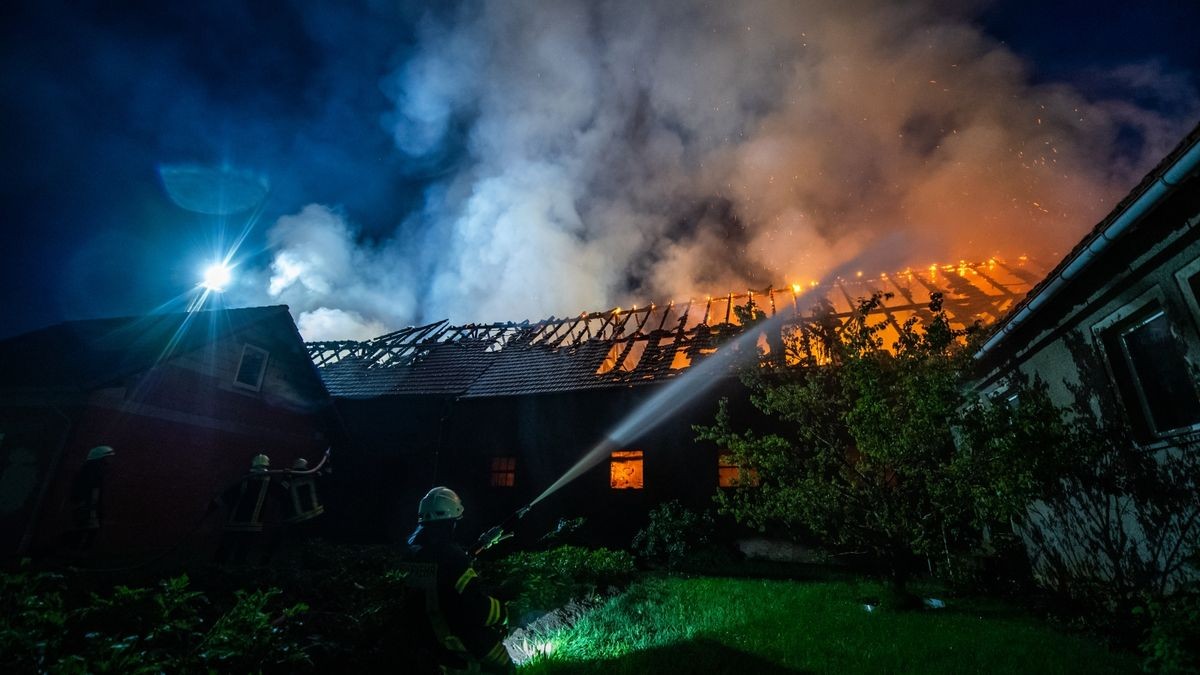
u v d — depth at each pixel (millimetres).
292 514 9023
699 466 12500
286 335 13641
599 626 5758
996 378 8102
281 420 13602
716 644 4840
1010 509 5582
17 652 3426
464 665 3051
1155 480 5000
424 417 15852
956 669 4121
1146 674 3750
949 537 9156
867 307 7344
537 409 14773
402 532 14766
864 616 5930
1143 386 5215
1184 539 4660
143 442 10359
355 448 16031
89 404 9516
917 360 6695
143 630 4488
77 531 7348
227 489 8633
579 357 16219
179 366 11148
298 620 5234
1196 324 4398
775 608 6410
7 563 7301
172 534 10719
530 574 7578
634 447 13305
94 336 12055
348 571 7527
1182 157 3781
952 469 6082
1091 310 5711
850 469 7062
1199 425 4508
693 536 11477
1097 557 5914
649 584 8477
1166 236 4543
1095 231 4816
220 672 3746
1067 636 5047
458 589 3000
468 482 14703
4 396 9688
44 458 9148
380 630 3301
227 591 6336
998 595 7340
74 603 5328
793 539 11070
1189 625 3455
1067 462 5449
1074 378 6125
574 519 13062
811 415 8070
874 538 6836
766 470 7430
